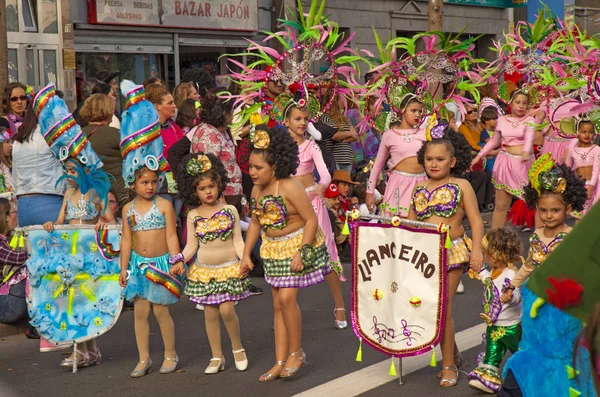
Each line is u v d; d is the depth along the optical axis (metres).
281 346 6.29
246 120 8.81
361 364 6.58
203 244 6.34
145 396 5.97
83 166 6.98
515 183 10.45
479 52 25.47
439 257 5.80
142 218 6.35
